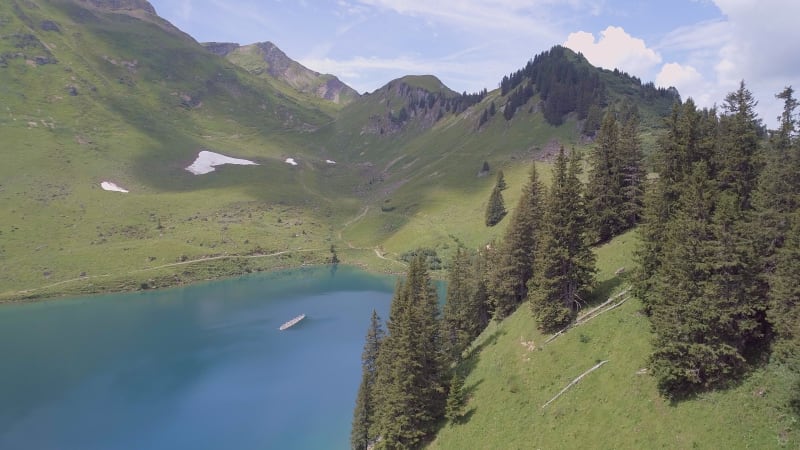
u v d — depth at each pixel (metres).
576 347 51.72
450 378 62.97
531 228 71.38
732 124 48.75
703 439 35.03
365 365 71.50
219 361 107.25
